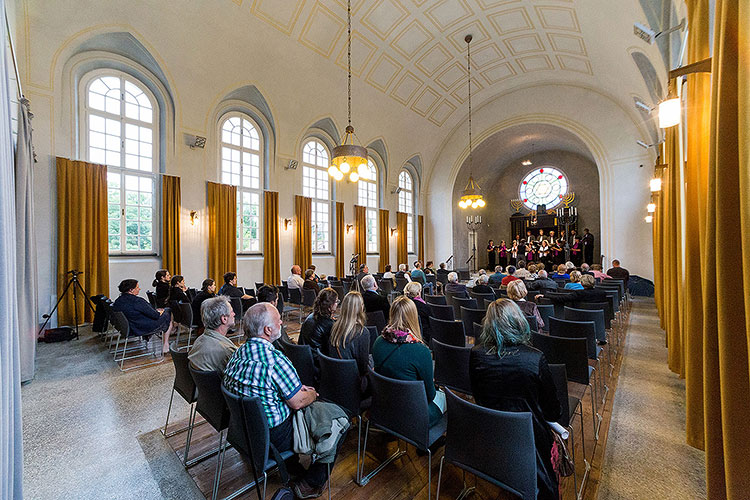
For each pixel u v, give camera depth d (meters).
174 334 5.50
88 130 6.32
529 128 12.95
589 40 8.48
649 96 8.09
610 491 1.87
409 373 1.92
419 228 14.57
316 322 2.68
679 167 3.57
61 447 2.32
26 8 5.35
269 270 9.11
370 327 3.14
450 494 1.85
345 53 8.96
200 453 2.24
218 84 7.77
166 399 3.07
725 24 1.37
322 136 10.85
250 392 1.67
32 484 1.96
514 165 17.58
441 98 12.20
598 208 15.19
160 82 7.14
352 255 11.70
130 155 6.88
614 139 10.72
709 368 1.63
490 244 17.25
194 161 7.68
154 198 7.25
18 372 1.29
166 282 5.45
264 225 9.12
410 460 2.16
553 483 1.49
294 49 8.22
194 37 6.91
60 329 5.07
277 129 9.22
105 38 6.23
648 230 10.12
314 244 10.68
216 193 7.96
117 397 3.11
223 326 2.14
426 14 8.53
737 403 1.34
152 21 6.37
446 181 14.41
